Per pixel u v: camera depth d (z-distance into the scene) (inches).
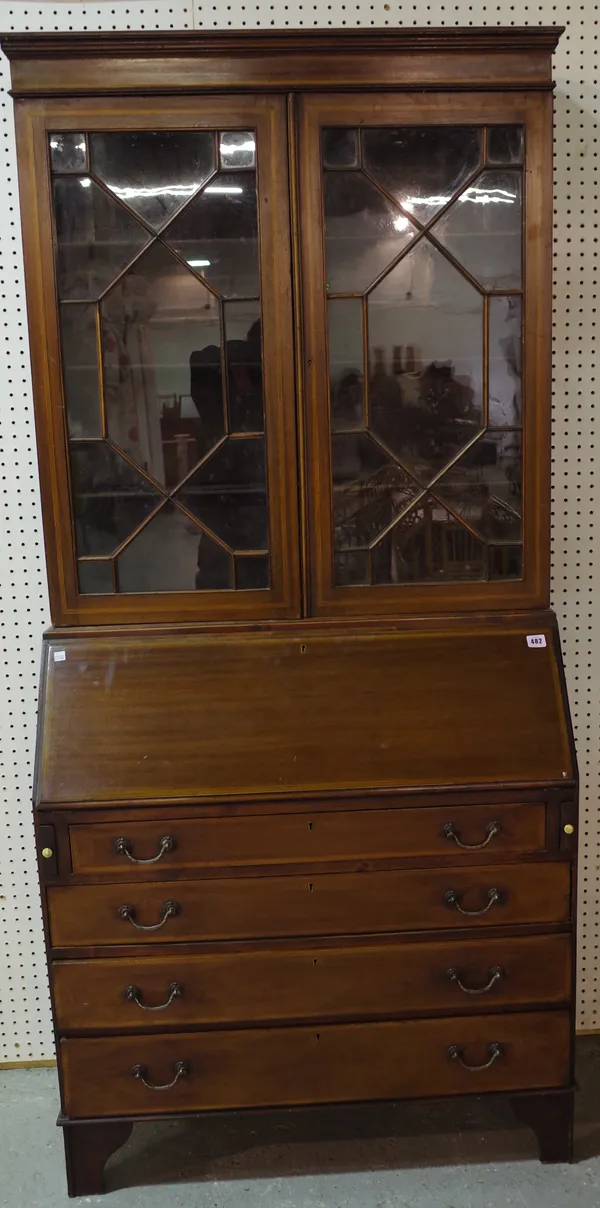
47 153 50.8
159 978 54.1
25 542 66.2
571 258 64.4
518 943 55.0
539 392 54.5
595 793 71.0
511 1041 55.9
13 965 71.4
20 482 65.4
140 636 55.3
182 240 52.4
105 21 61.1
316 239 52.1
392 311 53.5
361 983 54.8
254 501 54.9
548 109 52.0
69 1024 54.5
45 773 52.9
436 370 54.2
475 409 54.8
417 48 50.6
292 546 55.0
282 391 53.5
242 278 52.7
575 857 54.4
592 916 71.8
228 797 52.3
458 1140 61.4
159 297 52.9
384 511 55.3
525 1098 58.1
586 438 66.5
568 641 69.1
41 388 53.0
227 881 53.5
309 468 54.3
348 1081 55.7
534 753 53.7
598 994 72.6
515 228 53.2
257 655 55.0
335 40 50.1
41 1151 61.6
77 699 54.2
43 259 51.8
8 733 68.5
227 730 53.6
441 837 53.6
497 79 51.3
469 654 55.4
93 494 54.5
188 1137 62.1
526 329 53.9
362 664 55.0
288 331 52.9
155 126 50.8
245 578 55.5
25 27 61.0
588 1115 63.3
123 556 55.2
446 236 53.1
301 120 51.1
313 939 54.2
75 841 52.7
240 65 50.6
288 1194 57.0
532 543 55.9
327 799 52.6
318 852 53.4
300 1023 55.1
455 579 56.1
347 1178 58.2
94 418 53.8
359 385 53.9
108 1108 55.5
